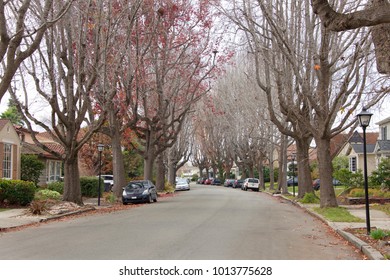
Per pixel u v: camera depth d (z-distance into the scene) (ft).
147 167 132.46
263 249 37.60
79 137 147.02
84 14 76.69
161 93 116.47
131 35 88.48
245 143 200.03
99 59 82.84
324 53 67.82
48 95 84.64
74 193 83.71
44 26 52.24
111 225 55.47
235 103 173.78
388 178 102.32
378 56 37.93
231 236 44.78
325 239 45.06
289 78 79.10
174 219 62.23
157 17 93.81
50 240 43.04
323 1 33.47
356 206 83.76
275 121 96.68
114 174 104.68
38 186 120.78
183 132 208.33
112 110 102.17
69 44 79.77
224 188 218.79
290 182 226.38
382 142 127.13
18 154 111.75
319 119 76.64
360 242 39.52
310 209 78.48
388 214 67.67
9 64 50.16
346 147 180.24
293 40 73.97
